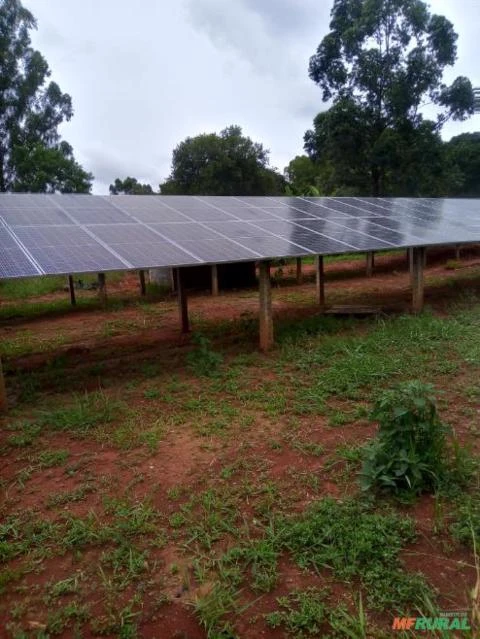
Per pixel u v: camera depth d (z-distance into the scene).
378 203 14.02
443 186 25.75
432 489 3.66
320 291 11.98
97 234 7.44
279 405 5.55
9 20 28.38
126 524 3.46
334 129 24.44
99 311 12.70
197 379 6.71
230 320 10.60
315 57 25.77
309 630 2.54
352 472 4.04
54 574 3.06
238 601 2.77
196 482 4.05
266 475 4.08
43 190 28.02
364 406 5.39
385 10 23.17
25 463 4.55
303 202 12.74
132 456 4.55
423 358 6.82
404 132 24.44
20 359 8.34
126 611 2.71
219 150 37.62
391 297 12.49
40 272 5.59
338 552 3.05
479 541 3.08
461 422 4.84
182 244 7.39
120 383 6.70
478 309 10.01
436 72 23.91
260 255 7.25
